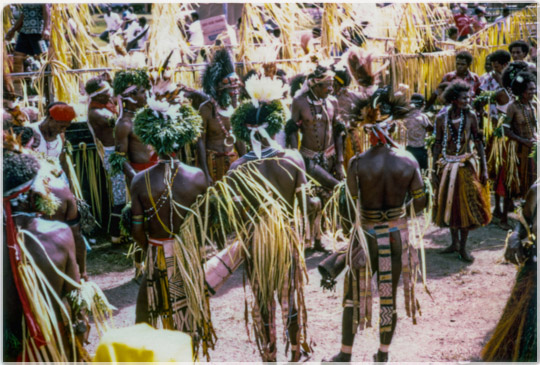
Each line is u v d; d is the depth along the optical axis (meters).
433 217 5.67
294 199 3.63
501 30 8.41
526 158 6.10
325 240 6.02
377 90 3.58
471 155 5.43
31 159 2.84
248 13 6.86
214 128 5.67
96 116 5.71
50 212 2.91
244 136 3.59
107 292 5.01
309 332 4.21
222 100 5.55
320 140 5.50
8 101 4.44
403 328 4.23
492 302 4.58
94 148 6.25
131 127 4.97
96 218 6.41
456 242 5.65
